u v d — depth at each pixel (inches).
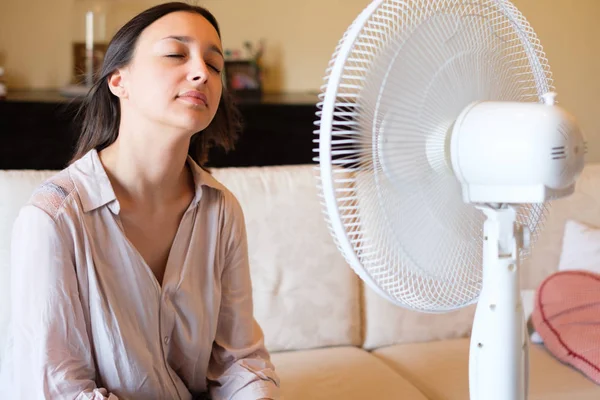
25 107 104.3
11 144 105.1
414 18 40.1
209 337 54.5
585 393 67.8
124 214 50.4
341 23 132.6
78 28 117.2
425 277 43.1
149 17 48.3
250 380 54.5
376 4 38.7
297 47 131.3
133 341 49.8
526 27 45.5
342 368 71.8
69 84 121.5
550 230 85.7
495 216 41.5
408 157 41.3
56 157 106.7
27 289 46.5
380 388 67.8
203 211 53.8
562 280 78.8
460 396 67.4
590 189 87.7
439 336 81.6
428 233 42.9
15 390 47.2
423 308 43.8
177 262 52.0
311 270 76.8
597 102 145.2
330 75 38.7
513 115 39.3
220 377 55.8
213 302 54.1
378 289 41.3
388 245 41.4
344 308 77.8
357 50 38.6
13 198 65.9
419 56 40.4
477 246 45.2
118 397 49.8
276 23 129.6
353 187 40.1
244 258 56.6
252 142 113.7
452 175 42.7
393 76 39.8
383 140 40.1
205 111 47.5
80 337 47.5
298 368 71.6
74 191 48.5
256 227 75.5
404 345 79.8
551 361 74.7
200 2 125.2
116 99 53.0
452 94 42.1
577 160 39.4
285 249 76.1
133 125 48.9
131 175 50.1
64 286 46.9
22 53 122.0
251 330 57.3
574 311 75.8
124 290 49.6
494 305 41.7
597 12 142.1
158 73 46.6
